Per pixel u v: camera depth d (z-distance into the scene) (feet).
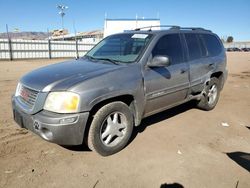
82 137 10.58
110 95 11.07
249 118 18.12
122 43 14.75
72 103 10.11
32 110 10.52
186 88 15.72
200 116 18.10
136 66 12.53
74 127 10.23
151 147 12.94
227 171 10.93
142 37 14.29
